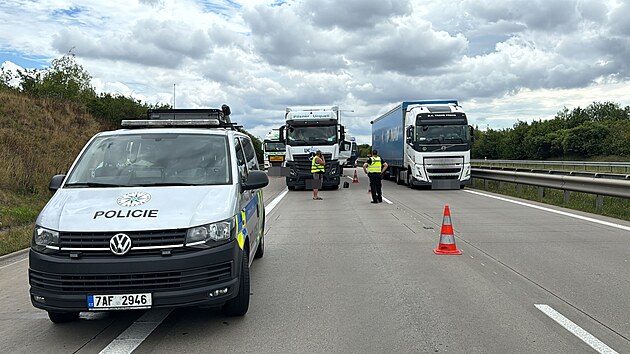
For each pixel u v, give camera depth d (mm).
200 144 6785
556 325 5574
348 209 17375
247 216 6684
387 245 10477
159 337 5469
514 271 8055
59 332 5695
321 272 8227
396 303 6477
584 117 93438
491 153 102688
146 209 5371
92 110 39969
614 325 5562
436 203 18766
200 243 5195
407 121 26625
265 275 8070
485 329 5484
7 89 36562
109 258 5035
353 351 4957
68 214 5332
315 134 26297
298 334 5457
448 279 7629
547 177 18906
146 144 6770
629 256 9039
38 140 28188
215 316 6117
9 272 8797
